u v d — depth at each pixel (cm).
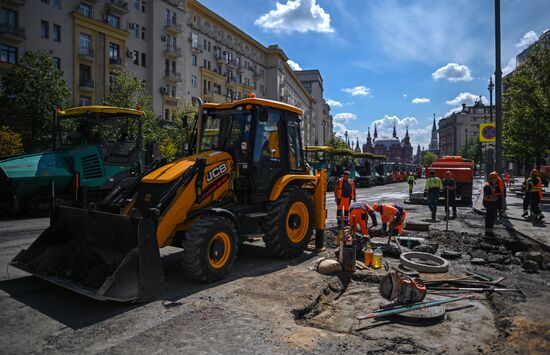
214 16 5625
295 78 9275
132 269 482
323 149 3031
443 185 1619
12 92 2509
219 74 5766
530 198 1356
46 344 388
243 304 491
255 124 707
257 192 706
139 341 393
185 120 787
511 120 2216
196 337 401
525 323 440
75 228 598
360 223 845
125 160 1387
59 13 3528
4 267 671
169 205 560
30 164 1234
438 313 473
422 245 825
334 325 456
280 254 729
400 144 18838
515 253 867
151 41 4441
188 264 555
